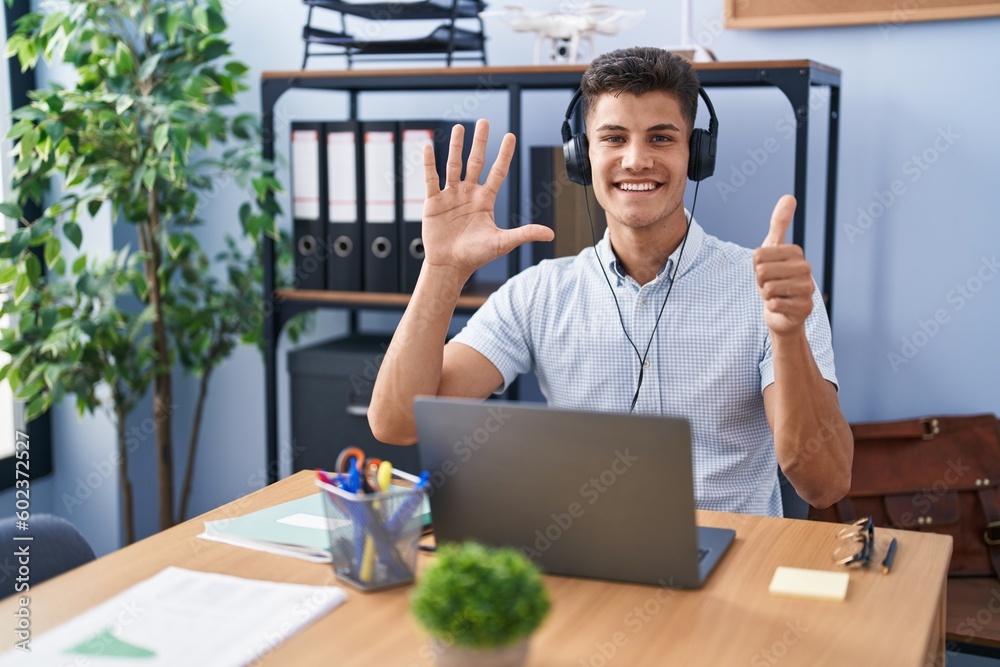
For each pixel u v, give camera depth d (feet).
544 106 7.72
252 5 8.37
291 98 8.40
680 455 3.19
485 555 2.75
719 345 5.11
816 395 4.17
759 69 6.15
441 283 4.69
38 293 7.25
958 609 5.98
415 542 3.43
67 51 7.25
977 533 6.46
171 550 3.76
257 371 8.81
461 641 2.60
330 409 7.32
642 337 5.24
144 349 7.77
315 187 7.28
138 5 7.18
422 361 4.73
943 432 6.64
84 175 7.26
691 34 6.75
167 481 8.14
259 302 8.30
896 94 6.91
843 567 3.56
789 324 3.92
